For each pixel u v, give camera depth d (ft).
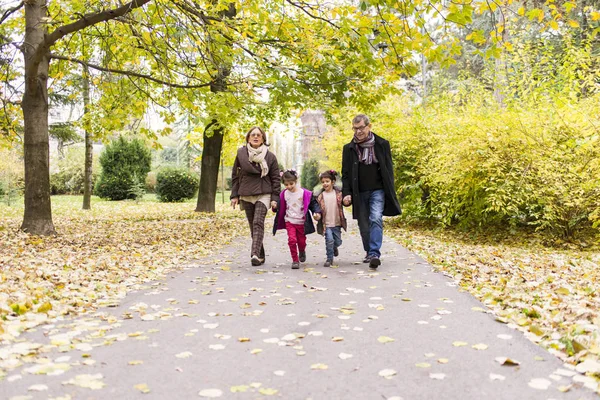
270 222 60.29
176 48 32.42
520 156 33.88
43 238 33.14
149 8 31.17
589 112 31.40
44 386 8.89
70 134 71.61
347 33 26.58
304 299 16.75
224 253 30.71
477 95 42.96
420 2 20.93
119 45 33.76
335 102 42.65
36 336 12.21
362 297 16.96
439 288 18.33
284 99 36.32
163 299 16.96
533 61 39.42
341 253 29.91
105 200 113.70
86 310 15.17
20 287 17.67
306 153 181.16
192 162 141.79
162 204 99.14
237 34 33.68
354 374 9.71
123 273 22.12
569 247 31.94
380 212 23.40
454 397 8.52
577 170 31.60
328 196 24.81
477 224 40.65
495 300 16.01
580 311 13.64
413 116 48.34
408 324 13.37
